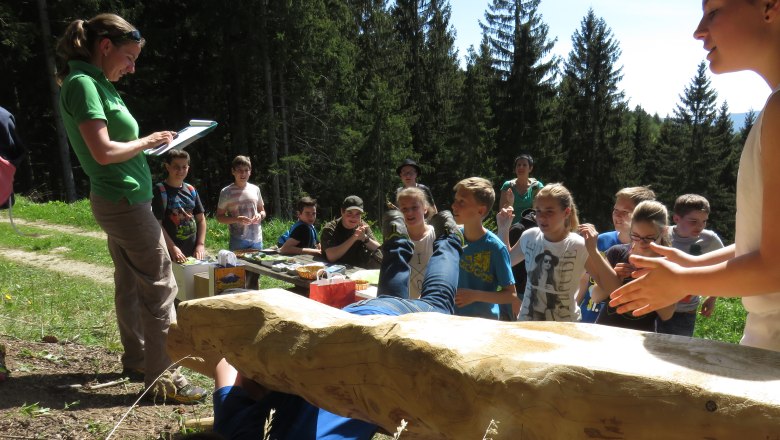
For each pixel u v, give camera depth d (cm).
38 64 2772
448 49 6212
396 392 154
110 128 353
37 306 579
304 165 3344
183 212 637
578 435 122
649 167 8031
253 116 3472
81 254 1045
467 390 137
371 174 4316
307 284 565
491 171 5366
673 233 464
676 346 134
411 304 250
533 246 397
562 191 379
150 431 314
